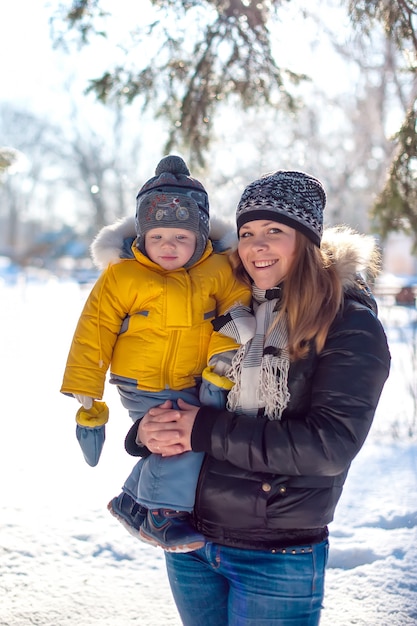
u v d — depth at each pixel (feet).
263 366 6.52
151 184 7.70
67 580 11.56
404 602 10.73
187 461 6.95
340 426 6.15
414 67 16.39
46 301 69.51
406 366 28.40
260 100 19.49
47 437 20.66
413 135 17.51
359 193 56.39
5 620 10.19
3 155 26.30
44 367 33.50
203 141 19.85
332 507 6.58
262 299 7.11
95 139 123.75
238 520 6.55
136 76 19.13
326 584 11.50
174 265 7.51
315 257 6.66
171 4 17.31
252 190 6.90
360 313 6.44
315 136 45.52
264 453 6.27
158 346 7.29
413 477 16.62
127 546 12.89
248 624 6.54
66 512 14.49
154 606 10.71
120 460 18.26
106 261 7.72
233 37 18.16
